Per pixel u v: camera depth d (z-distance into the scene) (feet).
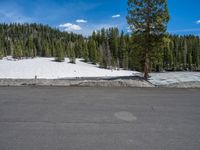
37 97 23.36
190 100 22.12
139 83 33.91
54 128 13.88
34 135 12.69
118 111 17.90
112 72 212.64
